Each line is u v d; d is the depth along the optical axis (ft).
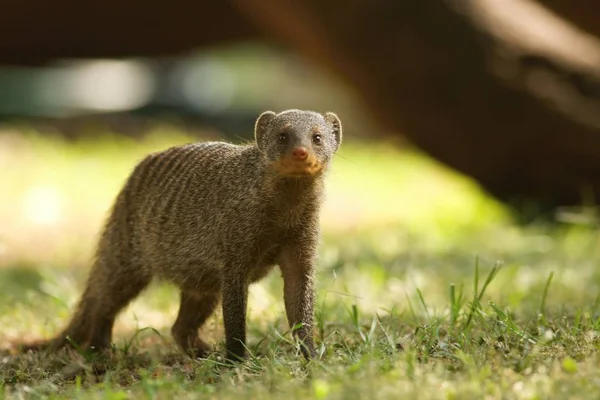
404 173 70.03
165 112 105.81
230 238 22.52
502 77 43.52
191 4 58.29
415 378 17.58
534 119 43.73
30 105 111.75
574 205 45.47
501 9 45.24
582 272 33.96
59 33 60.18
